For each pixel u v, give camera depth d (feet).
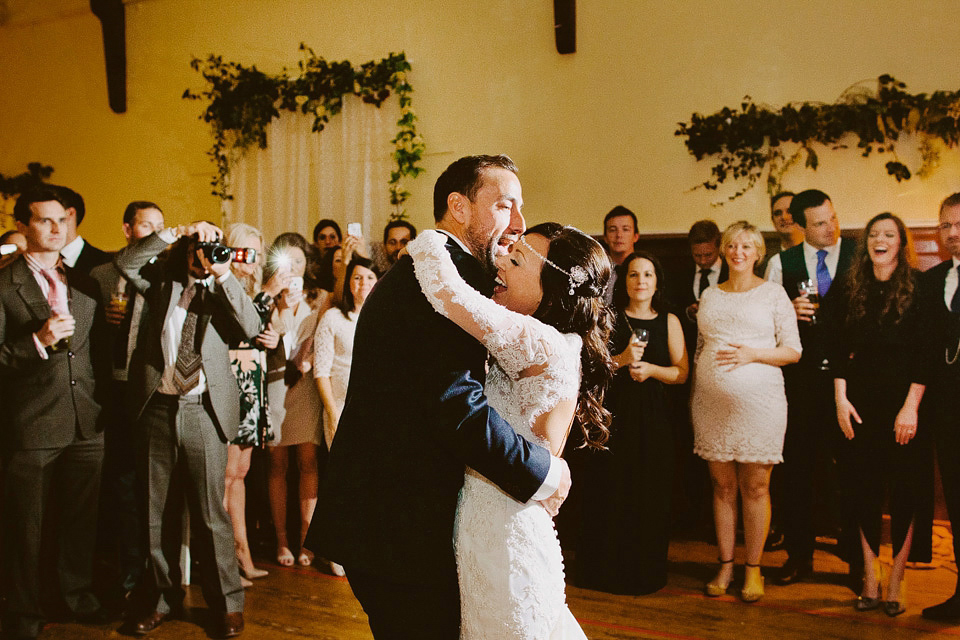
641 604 9.66
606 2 15.10
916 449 9.14
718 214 14.42
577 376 5.06
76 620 9.07
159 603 8.80
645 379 10.28
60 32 19.99
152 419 8.48
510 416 4.86
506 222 5.37
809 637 8.66
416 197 16.69
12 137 20.63
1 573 9.57
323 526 4.79
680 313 12.88
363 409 4.83
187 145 18.78
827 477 12.32
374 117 16.85
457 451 4.48
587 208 15.35
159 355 8.41
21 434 8.62
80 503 9.13
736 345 9.75
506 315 4.67
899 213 13.38
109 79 19.16
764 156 13.98
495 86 15.98
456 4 16.24
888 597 9.33
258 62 18.04
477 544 4.58
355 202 17.06
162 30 18.94
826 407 10.37
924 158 13.10
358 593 4.82
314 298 11.99
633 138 14.99
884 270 9.39
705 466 12.71
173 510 8.71
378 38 16.92
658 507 10.11
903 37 13.24
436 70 16.43
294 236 11.89
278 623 9.04
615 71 15.10
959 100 12.74
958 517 9.02
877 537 9.43
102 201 19.72
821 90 13.74
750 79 14.19
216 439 8.70
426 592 4.61
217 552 8.61
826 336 10.35
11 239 12.03
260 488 12.43
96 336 9.23
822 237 11.20
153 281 8.75
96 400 9.16
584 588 10.26
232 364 10.12
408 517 4.59
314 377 10.91
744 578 10.36
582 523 10.40
